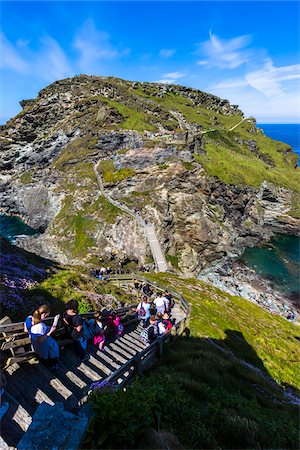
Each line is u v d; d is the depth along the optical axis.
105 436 4.29
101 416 4.55
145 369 10.05
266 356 19.44
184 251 75.88
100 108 113.56
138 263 68.38
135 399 5.21
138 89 174.88
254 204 92.50
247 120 180.88
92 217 81.38
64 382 7.82
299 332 31.72
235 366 13.00
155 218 74.75
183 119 141.62
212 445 5.59
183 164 79.38
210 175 82.25
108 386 6.32
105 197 83.56
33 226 103.62
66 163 102.31
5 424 5.38
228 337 19.95
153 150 84.88
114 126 106.19
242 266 72.25
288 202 95.25
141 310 15.91
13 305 12.63
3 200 116.81
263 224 94.31
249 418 7.33
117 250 72.06
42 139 115.25
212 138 127.12
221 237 76.75
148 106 137.88
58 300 15.77
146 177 81.81
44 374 7.55
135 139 92.62
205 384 8.80
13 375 7.10
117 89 144.12
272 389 12.89
